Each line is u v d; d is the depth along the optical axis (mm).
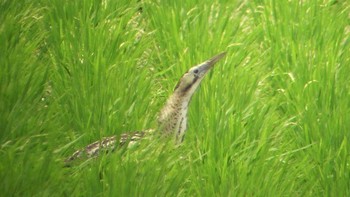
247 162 18375
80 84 20672
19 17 23641
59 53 22547
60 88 20797
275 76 22141
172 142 19125
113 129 19375
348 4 26156
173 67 22391
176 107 19078
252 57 23109
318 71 21656
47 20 24172
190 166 17984
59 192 16891
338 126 19828
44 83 20547
